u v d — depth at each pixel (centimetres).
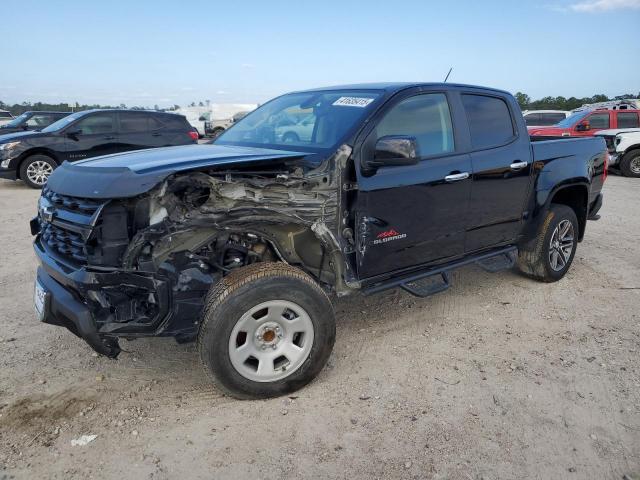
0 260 608
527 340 418
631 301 503
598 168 583
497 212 467
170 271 298
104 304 293
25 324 434
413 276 410
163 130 1318
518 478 264
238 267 341
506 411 320
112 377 352
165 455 277
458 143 429
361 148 358
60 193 310
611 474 268
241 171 324
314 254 359
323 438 292
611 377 361
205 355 303
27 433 293
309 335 328
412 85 408
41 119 1633
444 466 271
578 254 666
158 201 291
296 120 418
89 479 259
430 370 368
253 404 323
